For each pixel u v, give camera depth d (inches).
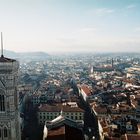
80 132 4628.4
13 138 3587.6
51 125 4729.3
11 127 3548.2
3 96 3452.3
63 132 4291.3
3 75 3383.4
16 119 3727.9
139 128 7273.6
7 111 3491.6
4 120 3511.3
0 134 3565.5
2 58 3479.3
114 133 6924.2
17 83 3767.2
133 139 6161.4
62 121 4729.3
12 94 3481.8
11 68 3376.0
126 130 7416.3
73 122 4793.3
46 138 4288.9
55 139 4173.2
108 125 7603.4
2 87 3410.4
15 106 3710.6
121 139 6387.8
